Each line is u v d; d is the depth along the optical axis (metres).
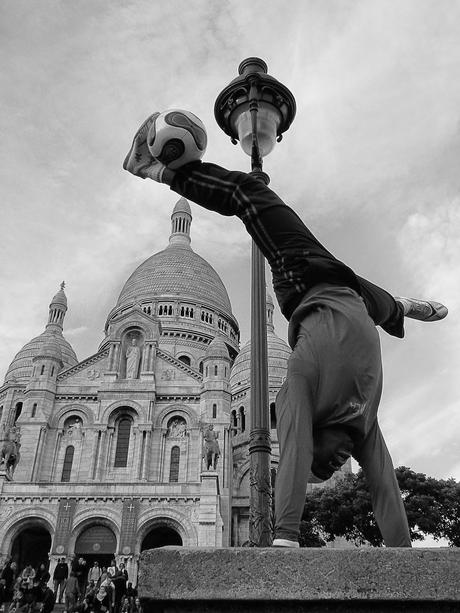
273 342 72.19
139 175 4.53
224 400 57.41
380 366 4.21
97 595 29.97
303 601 3.02
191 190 4.42
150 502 45.16
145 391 57.03
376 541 47.41
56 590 37.16
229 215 4.55
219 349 60.44
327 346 4.05
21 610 31.38
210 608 3.07
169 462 55.03
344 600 3.00
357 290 4.46
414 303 5.26
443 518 46.28
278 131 11.28
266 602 3.04
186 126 4.21
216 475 46.25
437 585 3.01
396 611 3.03
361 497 46.50
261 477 9.57
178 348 78.94
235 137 11.49
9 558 43.03
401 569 3.05
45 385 56.75
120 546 43.22
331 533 49.56
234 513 59.34
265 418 10.04
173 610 3.11
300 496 3.72
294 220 4.46
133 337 61.44
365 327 4.16
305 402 3.94
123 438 55.38
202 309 86.94
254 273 11.34
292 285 4.40
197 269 93.19
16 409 66.94
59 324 77.75
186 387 58.69
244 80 10.78
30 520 44.66
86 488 45.62
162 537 51.66
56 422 55.84
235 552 3.15
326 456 4.00
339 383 3.99
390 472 4.15
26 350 73.88
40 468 52.97
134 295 88.25
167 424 56.84
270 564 3.10
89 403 56.97
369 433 4.18
